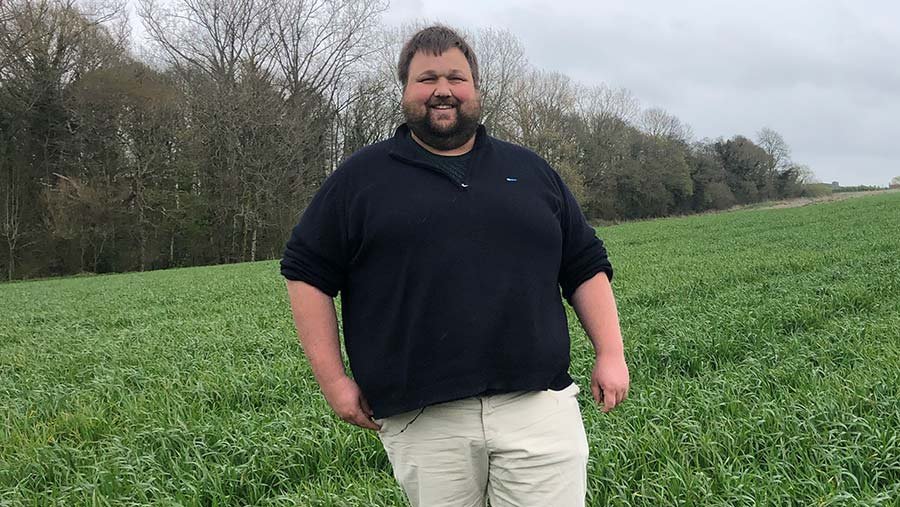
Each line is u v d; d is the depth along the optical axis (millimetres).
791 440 4359
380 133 47844
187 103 41062
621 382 2334
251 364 7793
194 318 12789
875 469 4004
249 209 41375
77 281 28922
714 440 4465
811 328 7949
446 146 2230
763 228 28781
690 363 6906
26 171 37906
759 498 3697
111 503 4371
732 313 8414
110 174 39438
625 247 23969
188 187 41438
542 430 2221
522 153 2406
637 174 62344
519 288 2166
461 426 2203
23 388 7871
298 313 2299
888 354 5980
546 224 2252
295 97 44750
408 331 2158
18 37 36969
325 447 4957
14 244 36844
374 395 2250
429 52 2197
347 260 2293
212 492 4461
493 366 2154
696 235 28125
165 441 5375
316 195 2334
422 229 2127
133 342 10328
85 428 5902
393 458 2365
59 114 38562
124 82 38781
